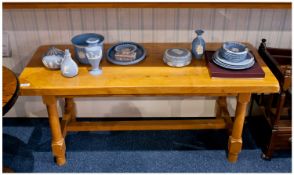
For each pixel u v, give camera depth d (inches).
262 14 76.4
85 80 63.0
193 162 78.0
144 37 80.0
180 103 90.0
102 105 90.9
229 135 78.9
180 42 80.7
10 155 80.0
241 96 65.1
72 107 84.7
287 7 66.2
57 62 65.7
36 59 71.5
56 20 77.3
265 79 63.1
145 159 79.1
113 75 64.9
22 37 79.5
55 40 80.1
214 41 80.7
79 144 84.2
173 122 80.0
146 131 88.9
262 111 79.4
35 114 93.1
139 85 61.1
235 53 63.6
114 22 77.7
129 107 91.1
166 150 82.0
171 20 77.4
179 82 62.2
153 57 72.5
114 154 80.8
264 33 79.2
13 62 83.3
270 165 76.6
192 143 84.3
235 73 62.8
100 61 70.3
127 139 86.0
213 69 64.2
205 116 92.7
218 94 69.4
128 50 70.7
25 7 66.0
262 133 79.7
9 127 90.0
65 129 78.2
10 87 54.6
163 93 61.9
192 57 72.3
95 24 78.0
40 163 77.7
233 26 78.2
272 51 76.8
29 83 61.9
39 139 85.7
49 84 61.6
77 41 71.4
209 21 77.5
